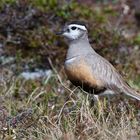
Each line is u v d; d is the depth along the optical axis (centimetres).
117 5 2430
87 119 1359
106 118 1402
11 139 1335
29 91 1658
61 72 1814
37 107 1466
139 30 2333
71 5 2005
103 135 1294
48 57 1888
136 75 1847
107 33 1959
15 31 1908
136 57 1983
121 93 1468
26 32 1909
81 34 1493
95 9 2347
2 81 1670
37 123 1391
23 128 1378
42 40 1905
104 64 1453
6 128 1371
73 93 1522
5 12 1909
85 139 1290
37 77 1828
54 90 1661
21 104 1540
